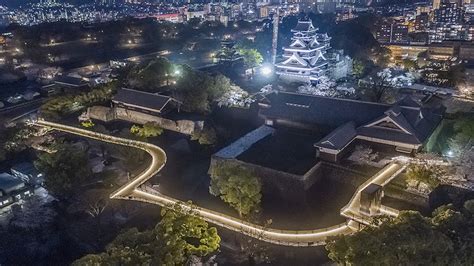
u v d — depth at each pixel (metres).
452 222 27.80
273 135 57.84
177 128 66.06
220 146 60.97
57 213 49.97
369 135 49.47
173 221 33.38
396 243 24.78
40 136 66.56
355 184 45.62
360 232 26.62
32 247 45.00
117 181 53.72
